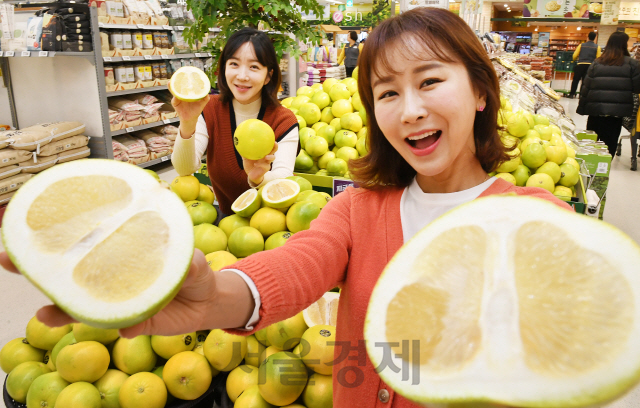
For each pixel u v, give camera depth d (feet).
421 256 1.74
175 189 5.66
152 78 16.14
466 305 1.60
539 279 1.56
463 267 1.67
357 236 2.73
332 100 9.00
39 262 1.47
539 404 1.33
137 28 14.87
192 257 1.57
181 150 5.66
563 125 12.39
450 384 1.44
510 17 47.85
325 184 7.59
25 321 7.50
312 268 2.39
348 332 2.60
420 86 2.27
